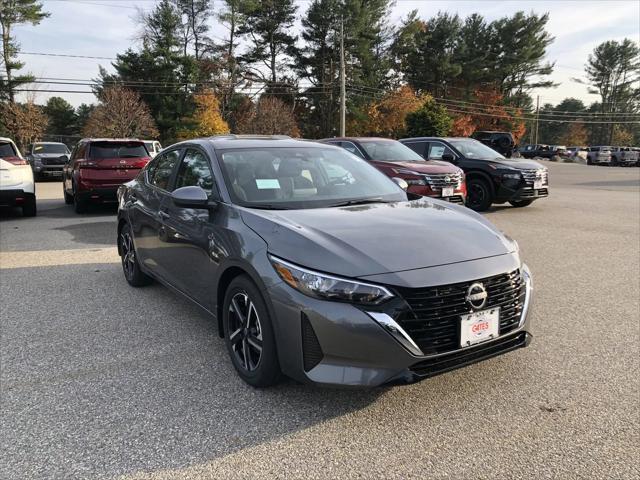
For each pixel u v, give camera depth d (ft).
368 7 165.58
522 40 195.21
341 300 8.78
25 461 8.38
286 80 175.42
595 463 8.20
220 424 9.44
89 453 8.60
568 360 12.00
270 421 9.52
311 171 13.57
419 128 123.44
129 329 14.26
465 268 9.30
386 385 8.78
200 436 9.08
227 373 11.50
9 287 18.47
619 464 8.17
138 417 9.70
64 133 257.34
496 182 36.70
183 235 13.21
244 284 10.43
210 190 12.60
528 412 9.74
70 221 34.63
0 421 9.58
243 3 165.17
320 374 9.00
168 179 15.39
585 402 10.08
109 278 19.77
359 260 9.02
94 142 36.70
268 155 13.76
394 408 9.93
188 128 152.97
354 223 10.48
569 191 55.93
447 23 183.42
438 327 8.96
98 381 11.17
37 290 18.10
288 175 13.09
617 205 41.73
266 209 11.50
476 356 9.55
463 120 179.22
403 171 31.40
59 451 8.66
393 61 180.75
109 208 42.06
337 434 9.10
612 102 265.54
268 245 9.91
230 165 12.91
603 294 17.26
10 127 143.43
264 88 170.19
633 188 60.23
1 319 15.10
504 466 8.16
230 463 8.32
